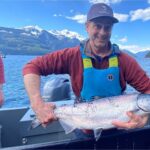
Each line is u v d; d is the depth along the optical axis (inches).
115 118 33.8
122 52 37.4
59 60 36.5
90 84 36.4
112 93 36.4
